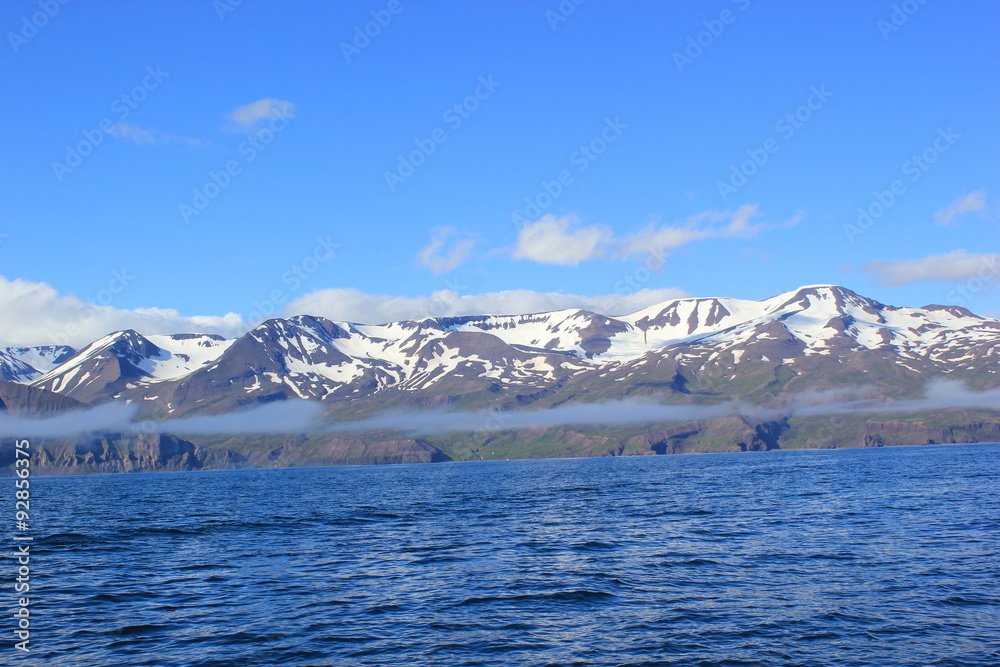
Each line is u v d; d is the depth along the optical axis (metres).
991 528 78.31
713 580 56.03
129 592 56.59
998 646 38.66
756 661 37.28
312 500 161.50
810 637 40.78
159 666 38.12
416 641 41.69
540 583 56.59
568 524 97.62
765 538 76.81
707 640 40.78
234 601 52.62
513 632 43.19
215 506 149.38
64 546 85.00
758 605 47.81
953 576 54.75
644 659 37.97
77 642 42.69
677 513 106.94
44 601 53.62
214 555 75.56
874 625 42.69
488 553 72.94
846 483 156.50
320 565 67.56
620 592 52.78
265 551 77.88
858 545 69.94
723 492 145.38
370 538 87.25
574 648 40.00
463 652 39.59
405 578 60.09
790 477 189.50
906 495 121.00
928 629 41.72
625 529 89.62
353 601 51.78
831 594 50.16
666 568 61.66
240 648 40.97
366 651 40.03
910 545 68.88
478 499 152.25
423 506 135.62
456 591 54.41
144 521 116.19
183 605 51.69
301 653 39.88
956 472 181.75
